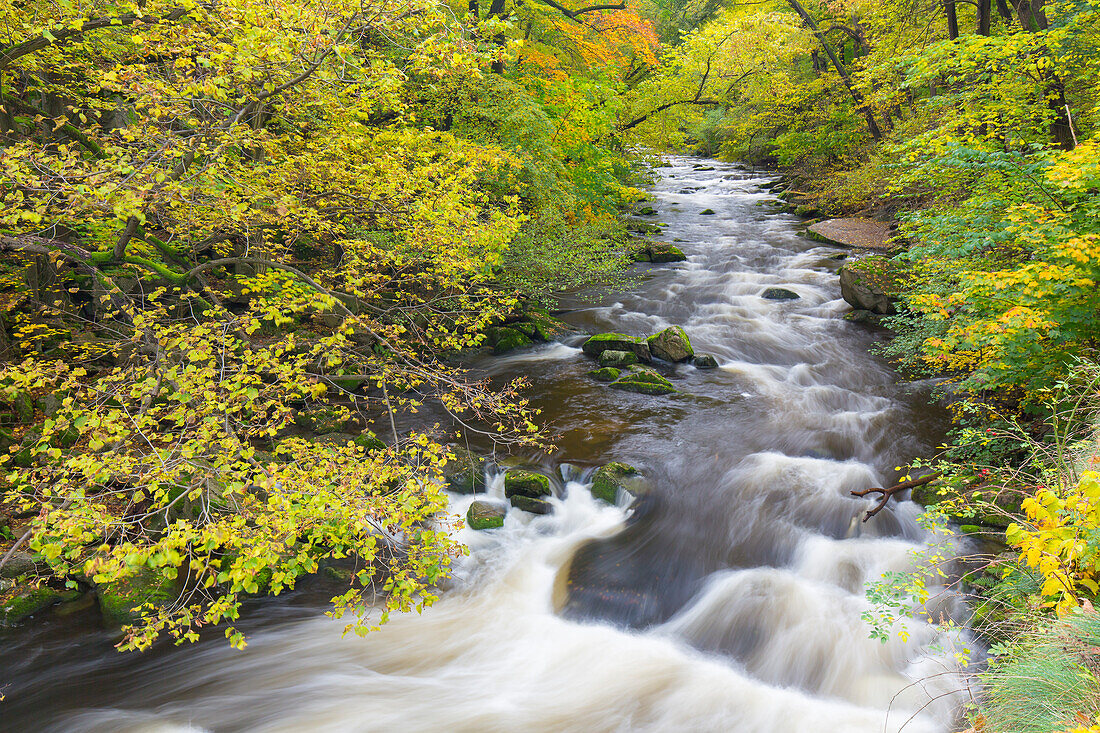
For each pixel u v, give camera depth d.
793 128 26.08
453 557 6.98
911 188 12.83
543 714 5.09
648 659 5.67
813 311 13.90
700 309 14.58
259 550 3.55
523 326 13.14
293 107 5.65
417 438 5.10
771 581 6.38
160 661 5.55
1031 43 8.87
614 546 7.12
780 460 8.31
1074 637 3.42
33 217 3.92
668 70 22.66
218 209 5.73
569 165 16.55
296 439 5.19
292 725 4.96
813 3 21.66
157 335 4.77
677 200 27.47
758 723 4.92
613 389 10.65
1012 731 3.39
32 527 3.61
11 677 5.32
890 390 10.16
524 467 8.39
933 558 5.18
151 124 4.89
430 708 5.15
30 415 7.89
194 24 5.23
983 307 6.46
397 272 8.12
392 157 6.80
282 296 5.88
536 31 17.61
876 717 4.87
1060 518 3.54
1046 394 6.69
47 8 5.66
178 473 4.12
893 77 16.64
